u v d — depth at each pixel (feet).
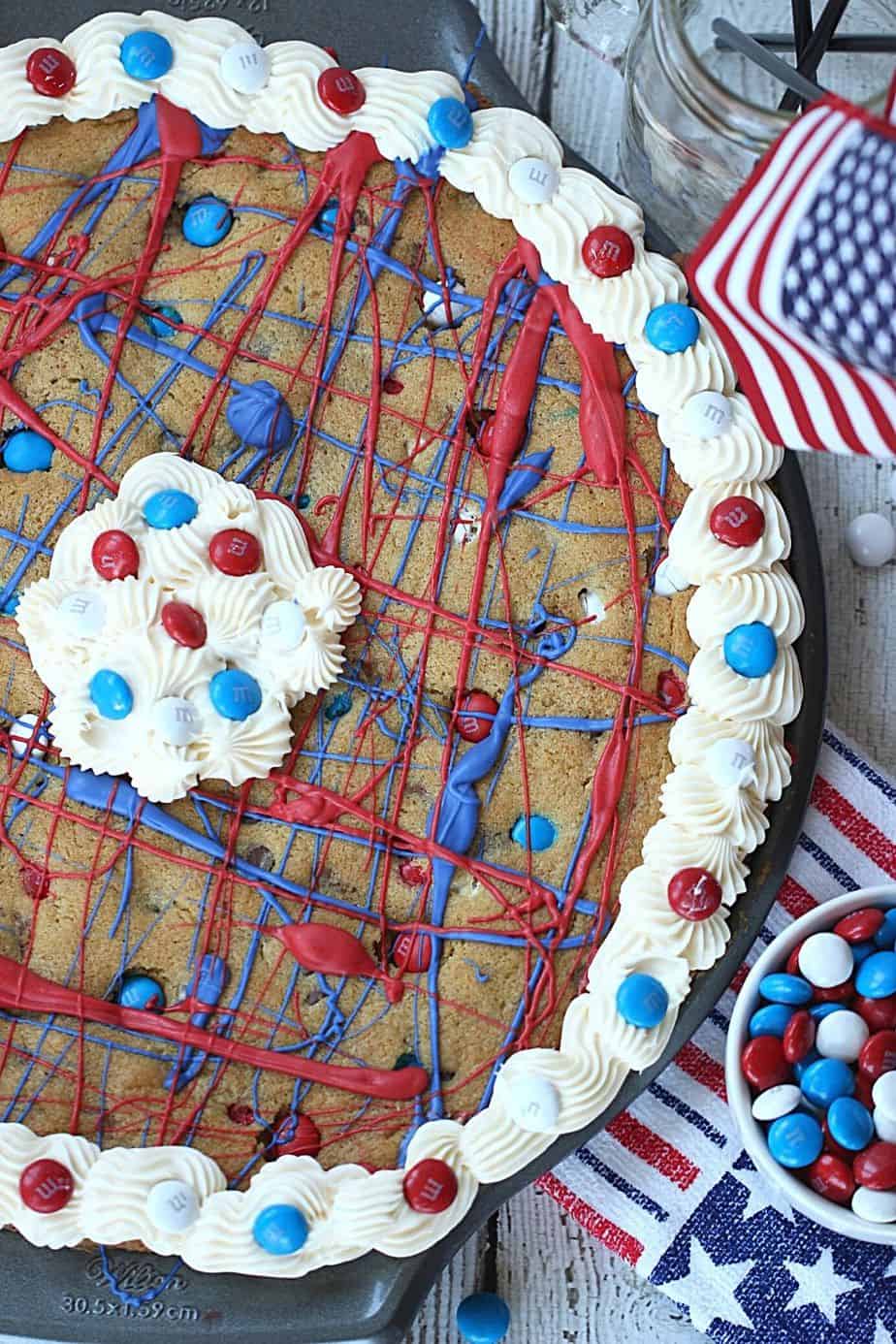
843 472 2.30
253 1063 2.02
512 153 2.10
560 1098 2.02
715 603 2.06
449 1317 2.21
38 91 2.06
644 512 2.09
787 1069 2.07
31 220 2.07
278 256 2.08
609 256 2.07
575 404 2.10
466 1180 2.03
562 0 2.32
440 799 2.05
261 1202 1.99
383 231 2.09
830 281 1.85
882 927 2.08
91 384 2.07
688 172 2.16
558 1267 2.23
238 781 2.02
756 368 1.91
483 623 2.07
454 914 2.04
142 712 2.00
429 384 2.09
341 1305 2.03
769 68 1.99
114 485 2.05
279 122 2.09
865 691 2.28
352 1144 2.03
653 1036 2.04
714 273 1.87
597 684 2.07
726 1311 2.17
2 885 2.03
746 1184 2.18
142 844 2.03
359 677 2.06
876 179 1.81
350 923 2.04
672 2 2.08
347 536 2.07
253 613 2.02
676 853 2.04
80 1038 2.01
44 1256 2.02
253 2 2.14
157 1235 1.98
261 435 2.06
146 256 2.08
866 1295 2.17
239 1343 2.01
